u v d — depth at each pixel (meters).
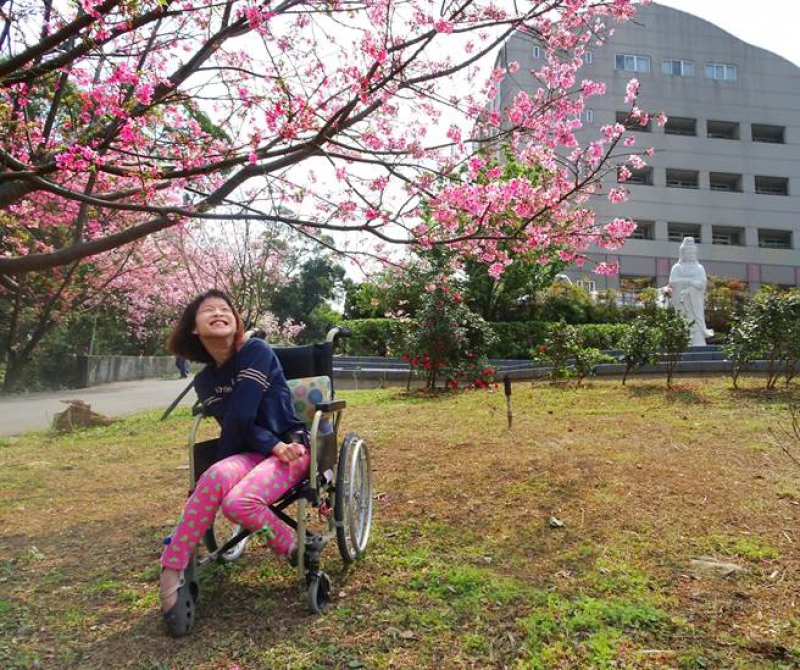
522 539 3.45
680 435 5.88
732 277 39.16
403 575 3.00
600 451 5.30
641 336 9.32
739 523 3.56
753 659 2.20
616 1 5.18
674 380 9.87
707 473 4.55
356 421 7.55
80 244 5.49
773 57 40.75
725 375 10.68
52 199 9.70
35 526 4.04
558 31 5.41
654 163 39.03
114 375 22.58
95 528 3.96
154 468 5.75
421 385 12.39
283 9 4.79
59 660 2.32
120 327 24.75
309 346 3.29
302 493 2.62
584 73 38.00
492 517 3.82
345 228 4.92
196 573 2.71
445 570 3.02
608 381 10.17
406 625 2.50
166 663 2.27
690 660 2.17
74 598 2.89
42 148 5.56
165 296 21.77
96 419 8.80
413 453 5.61
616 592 2.77
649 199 38.66
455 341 10.34
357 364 15.04
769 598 2.67
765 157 40.25
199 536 2.52
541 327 17.41
